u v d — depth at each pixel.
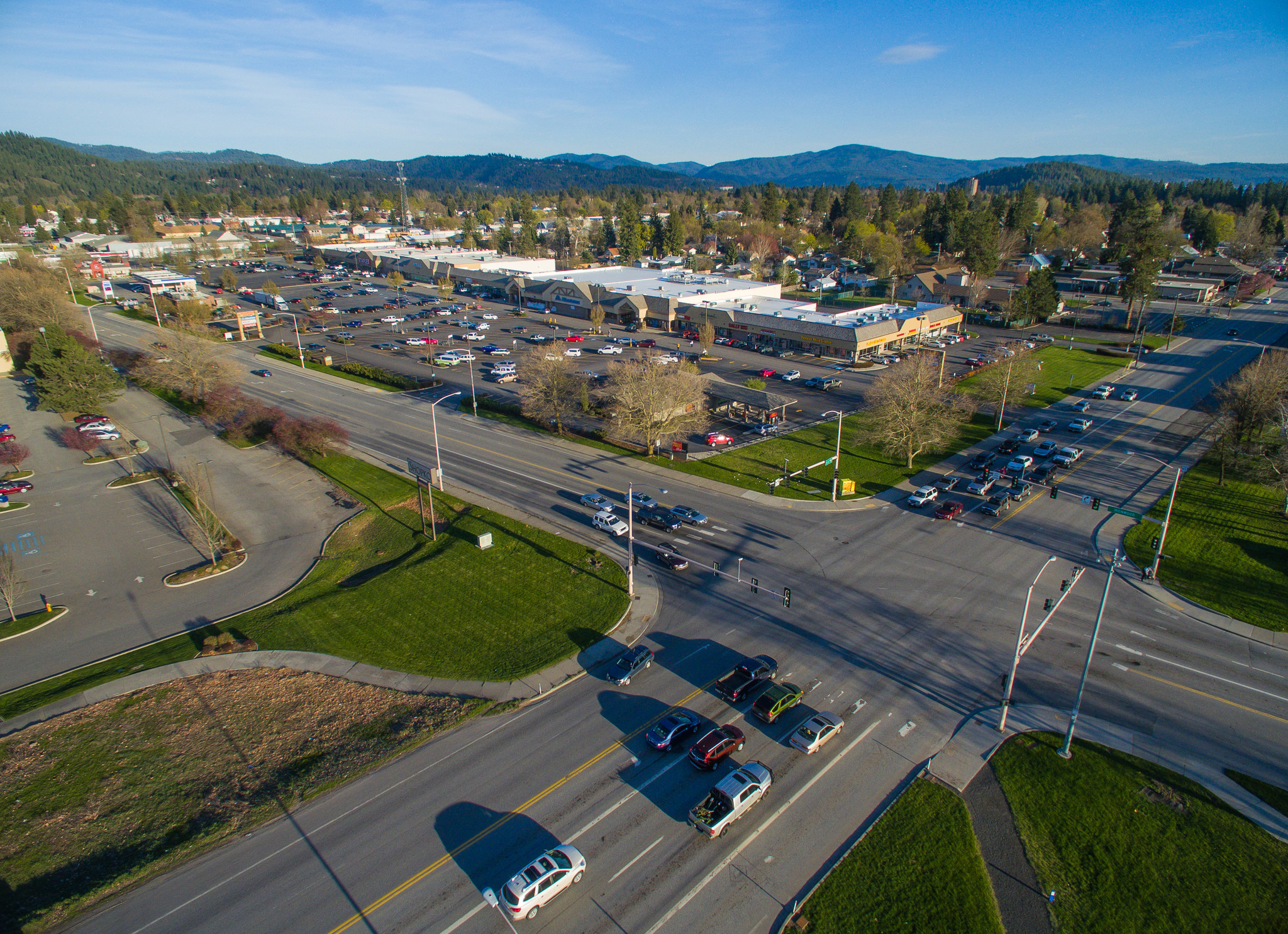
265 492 63.12
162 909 24.56
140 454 72.31
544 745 32.31
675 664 38.09
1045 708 34.34
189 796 29.83
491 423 81.19
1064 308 152.75
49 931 23.78
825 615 42.28
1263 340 123.38
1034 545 50.97
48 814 28.84
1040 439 75.38
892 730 33.09
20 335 104.81
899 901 24.50
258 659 39.47
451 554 50.34
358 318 144.50
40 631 42.62
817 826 27.75
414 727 33.41
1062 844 26.94
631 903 24.55
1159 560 48.41
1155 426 79.50
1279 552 49.41
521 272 198.12
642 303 138.75
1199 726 33.03
